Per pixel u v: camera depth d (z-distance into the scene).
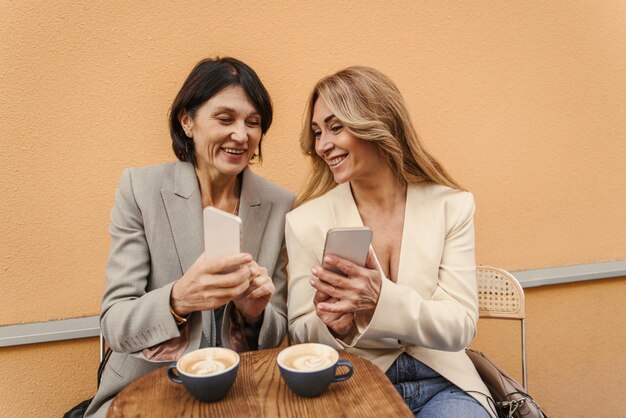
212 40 1.54
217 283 0.90
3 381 1.47
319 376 0.77
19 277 1.47
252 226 1.25
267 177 1.64
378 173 1.20
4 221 1.44
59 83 1.44
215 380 0.76
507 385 1.17
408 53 1.69
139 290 1.12
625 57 1.88
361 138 1.12
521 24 1.77
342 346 1.07
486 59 1.76
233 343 1.09
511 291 1.32
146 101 1.52
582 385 1.94
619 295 1.94
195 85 1.13
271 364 0.93
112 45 1.47
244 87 1.12
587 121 1.88
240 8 1.55
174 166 1.24
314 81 1.63
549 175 1.86
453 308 1.10
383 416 0.74
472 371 1.17
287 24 1.59
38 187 1.46
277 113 1.62
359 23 1.64
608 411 1.96
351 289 0.98
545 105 1.83
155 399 0.81
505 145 1.81
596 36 1.85
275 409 0.77
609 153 1.91
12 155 1.43
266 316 1.07
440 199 1.23
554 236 1.89
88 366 1.54
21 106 1.42
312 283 1.00
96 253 1.53
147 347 1.02
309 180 1.32
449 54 1.73
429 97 1.73
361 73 1.16
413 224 1.19
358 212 1.22
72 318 1.52
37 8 1.41
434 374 1.14
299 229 1.20
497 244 1.84
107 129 1.50
